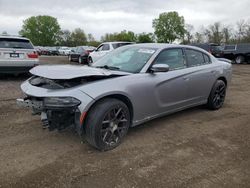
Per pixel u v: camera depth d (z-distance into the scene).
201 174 3.42
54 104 3.61
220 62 6.32
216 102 6.17
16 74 10.77
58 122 3.77
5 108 5.95
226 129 5.00
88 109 3.70
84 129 3.86
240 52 23.67
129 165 3.58
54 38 104.75
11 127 4.79
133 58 4.84
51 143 4.18
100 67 4.84
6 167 3.46
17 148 3.98
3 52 9.06
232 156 3.92
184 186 3.15
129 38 82.31
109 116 3.90
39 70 4.15
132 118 4.32
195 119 5.52
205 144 4.31
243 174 3.45
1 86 8.59
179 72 5.05
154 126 5.04
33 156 3.75
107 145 3.93
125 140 4.36
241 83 10.96
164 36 80.19
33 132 4.58
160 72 4.70
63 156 3.78
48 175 3.30
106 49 15.01
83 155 3.82
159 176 3.34
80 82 3.87
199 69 5.54
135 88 4.21
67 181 3.19
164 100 4.79
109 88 3.87
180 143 4.32
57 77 3.73
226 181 3.28
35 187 3.07
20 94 7.41
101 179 3.25
